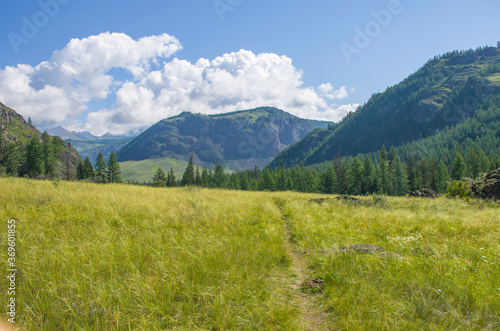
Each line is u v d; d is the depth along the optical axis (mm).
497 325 3076
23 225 6320
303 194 27609
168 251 5211
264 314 3389
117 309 3234
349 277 4449
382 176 79812
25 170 58656
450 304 3453
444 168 77000
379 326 3066
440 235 7602
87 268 4266
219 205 11695
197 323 3191
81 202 10031
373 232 8055
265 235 7602
